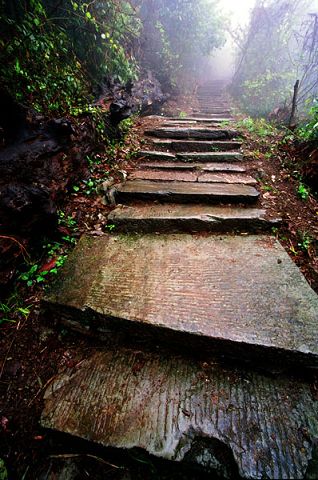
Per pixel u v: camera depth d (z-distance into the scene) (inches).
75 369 57.7
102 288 66.9
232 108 370.9
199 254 79.7
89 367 58.0
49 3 146.3
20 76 100.3
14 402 52.7
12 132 83.6
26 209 71.8
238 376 54.3
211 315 58.6
